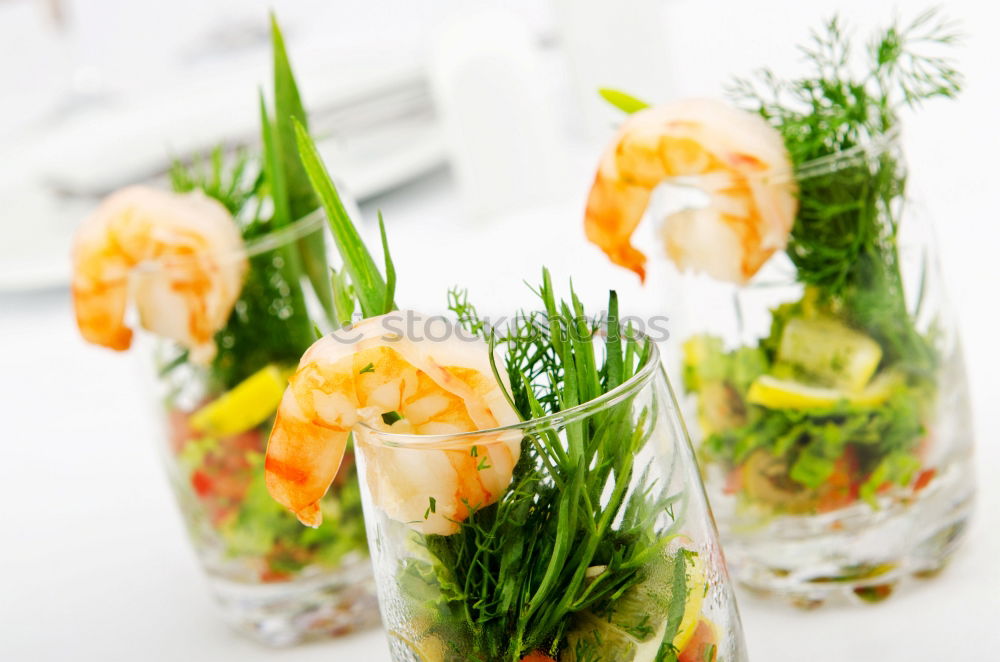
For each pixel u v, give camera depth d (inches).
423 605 17.8
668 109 20.4
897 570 21.1
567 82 37.5
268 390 22.5
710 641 18.0
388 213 37.5
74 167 37.9
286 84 22.6
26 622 25.6
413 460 17.4
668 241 20.6
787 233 20.1
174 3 61.9
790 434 20.6
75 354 36.0
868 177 20.0
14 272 37.6
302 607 23.1
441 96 34.5
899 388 20.4
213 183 23.9
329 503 22.7
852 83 20.8
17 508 29.1
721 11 41.2
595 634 17.6
